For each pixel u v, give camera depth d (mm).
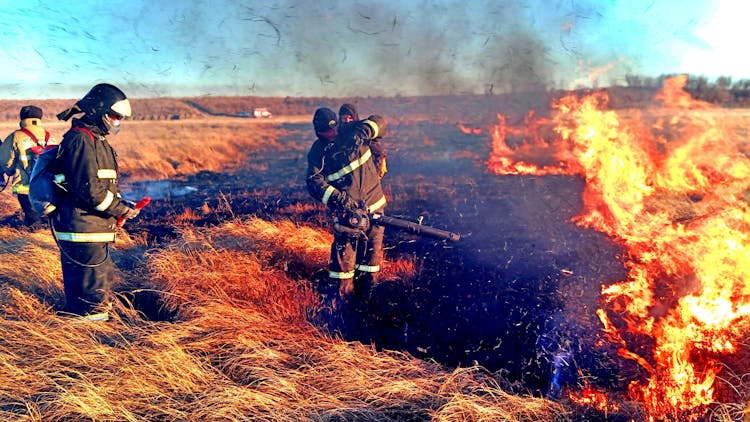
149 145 19516
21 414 2898
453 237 4809
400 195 10133
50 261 5395
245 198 10719
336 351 3760
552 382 3641
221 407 3023
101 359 3457
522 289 5152
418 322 4602
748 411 3053
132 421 2904
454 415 3010
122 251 6406
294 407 3113
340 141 4875
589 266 5637
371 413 3098
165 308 4652
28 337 3660
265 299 4805
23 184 7547
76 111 3924
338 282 4898
